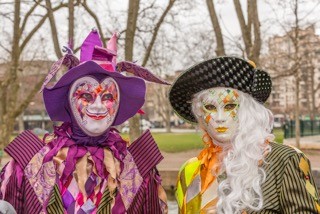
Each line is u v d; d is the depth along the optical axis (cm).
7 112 1291
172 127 6100
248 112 236
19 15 1233
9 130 1288
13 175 240
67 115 248
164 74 1859
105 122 236
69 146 238
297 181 219
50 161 236
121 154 248
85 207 230
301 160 224
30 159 240
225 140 237
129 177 245
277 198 221
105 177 237
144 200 249
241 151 228
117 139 248
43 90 231
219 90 239
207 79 241
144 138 258
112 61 248
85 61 238
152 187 253
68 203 231
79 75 235
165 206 257
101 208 231
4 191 240
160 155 256
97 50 245
